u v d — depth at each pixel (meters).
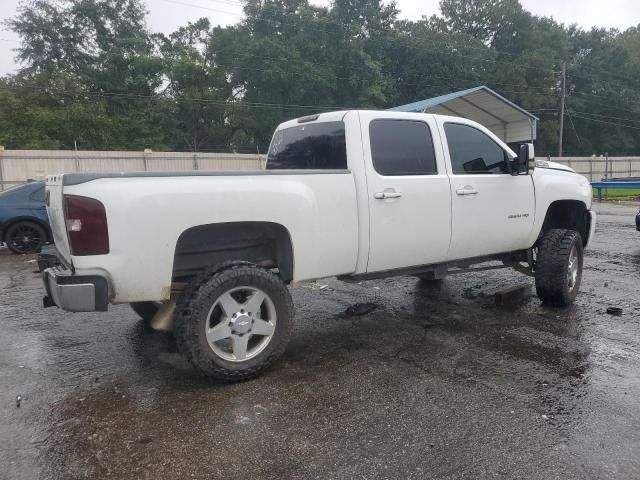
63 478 2.61
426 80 49.19
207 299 3.50
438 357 4.21
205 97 41.62
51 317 5.62
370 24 47.91
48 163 22.09
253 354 3.76
